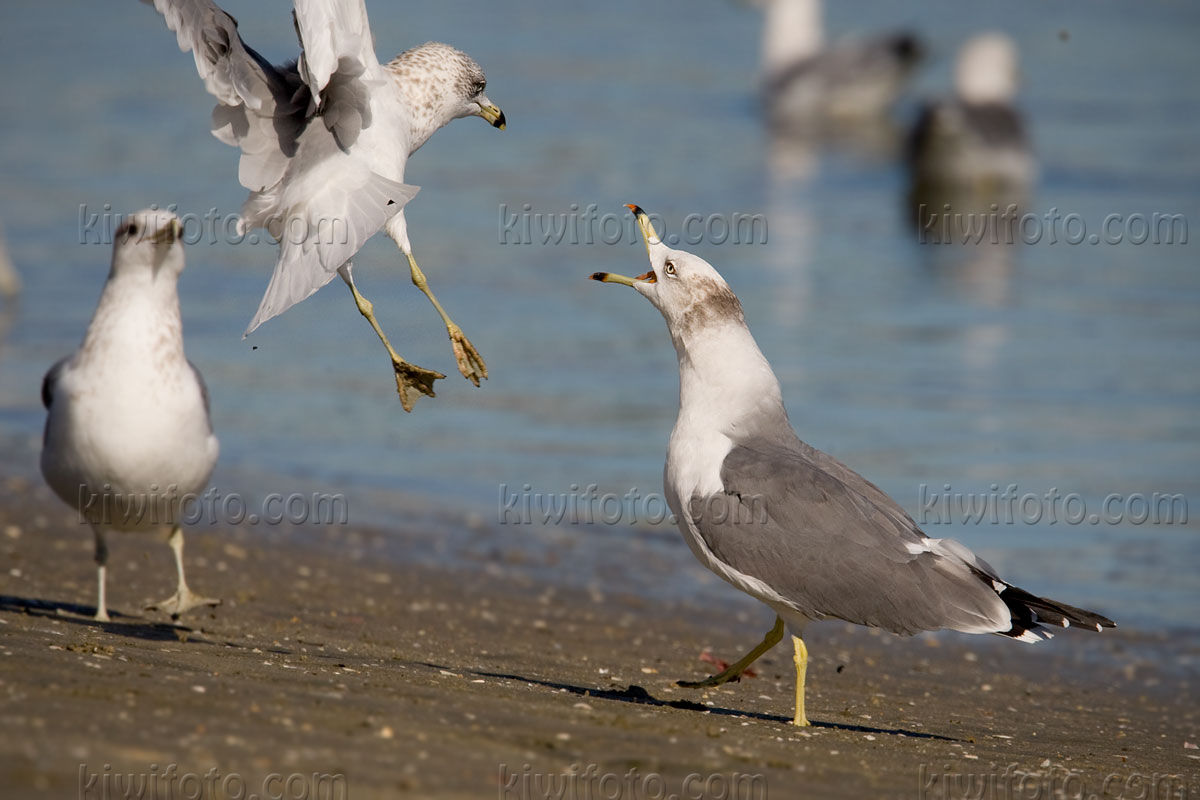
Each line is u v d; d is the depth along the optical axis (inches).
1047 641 503.8
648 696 370.0
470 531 588.4
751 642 480.1
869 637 506.9
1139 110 1628.9
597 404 749.9
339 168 355.9
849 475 359.9
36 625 361.1
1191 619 519.2
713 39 2122.3
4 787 212.5
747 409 360.2
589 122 1509.6
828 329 893.8
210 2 355.9
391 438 699.4
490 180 1220.5
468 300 911.7
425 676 343.6
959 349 856.3
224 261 975.0
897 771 293.9
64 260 979.3
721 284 361.7
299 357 827.4
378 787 232.7
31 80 1659.7
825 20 2313.0
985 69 1398.9
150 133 1395.2
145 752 235.8
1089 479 648.4
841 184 1342.3
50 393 393.7
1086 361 832.9
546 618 482.6
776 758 288.5
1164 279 1029.8
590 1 2442.2
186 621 410.6
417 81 403.9
